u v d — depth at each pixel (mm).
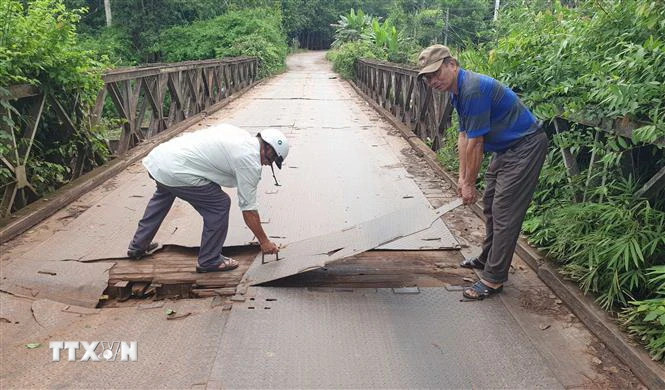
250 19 26828
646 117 2828
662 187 2805
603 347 2539
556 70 3701
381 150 6859
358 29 29250
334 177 5508
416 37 25094
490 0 25141
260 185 5195
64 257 3447
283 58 26781
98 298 3057
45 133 4883
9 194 4098
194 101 9633
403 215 3574
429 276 3301
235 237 3812
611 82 2992
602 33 3455
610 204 2963
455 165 5453
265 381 2279
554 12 4516
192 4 27047
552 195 3762
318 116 9906
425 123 7301
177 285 3191
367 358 2451
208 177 3098
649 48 2797
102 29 26469
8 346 2535
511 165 2826
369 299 3002
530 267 3371
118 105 6094
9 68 3965
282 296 3020
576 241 3041
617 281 2672
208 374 2326
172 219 4188
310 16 46688
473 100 2707
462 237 3881
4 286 3057
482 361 2432
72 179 5176
